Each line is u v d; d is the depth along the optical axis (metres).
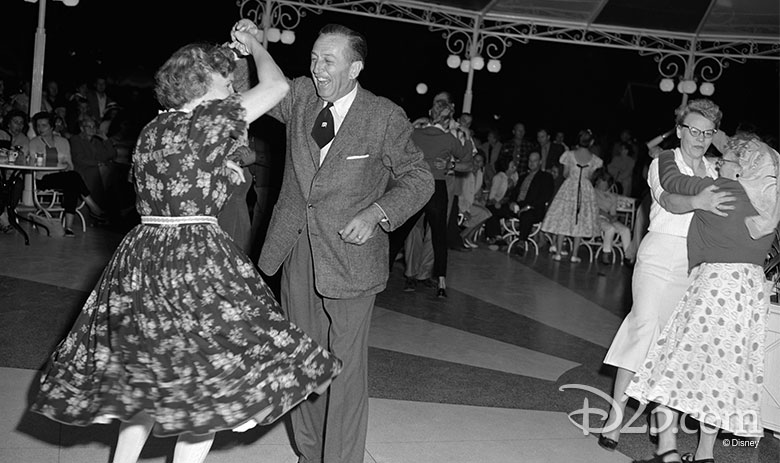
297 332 3.10
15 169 9.13
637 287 4.39
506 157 13.33
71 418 2.88
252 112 3.11
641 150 14.98
